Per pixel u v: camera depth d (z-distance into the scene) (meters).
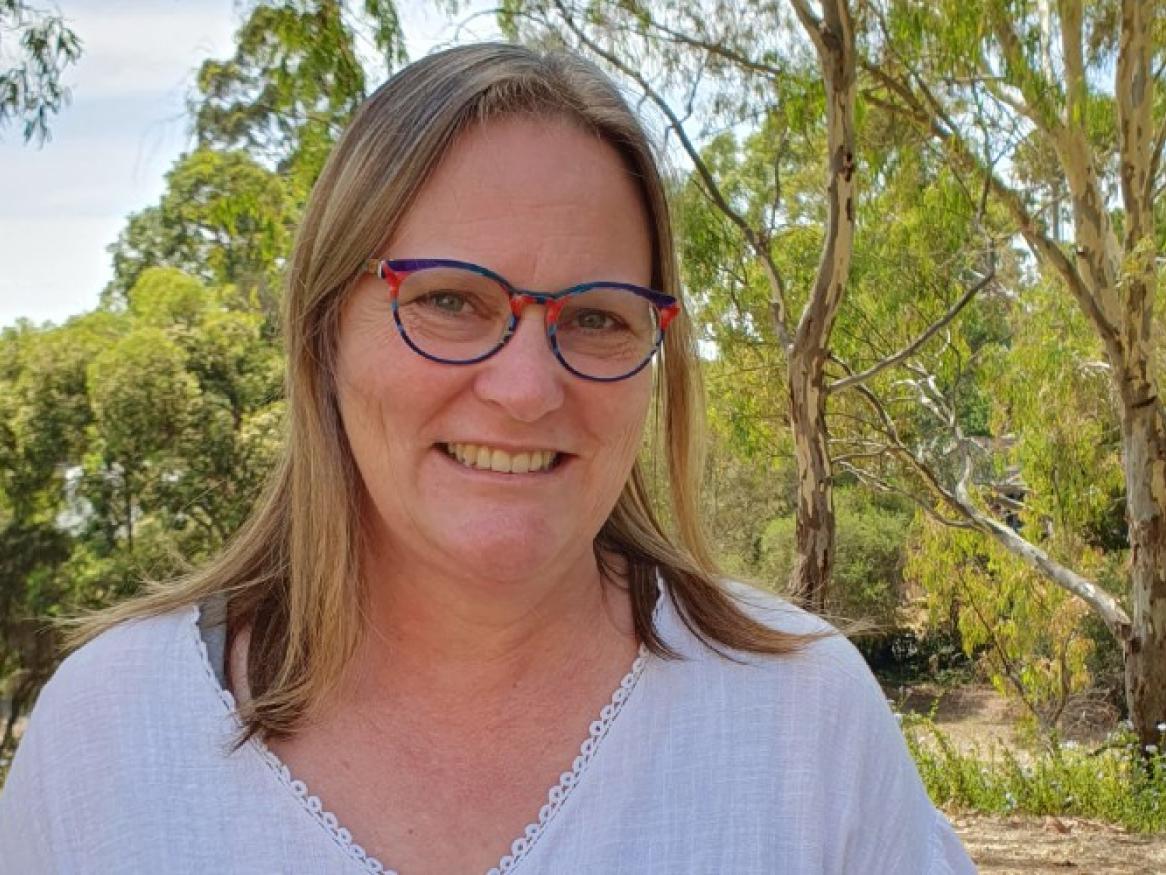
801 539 9.98
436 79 1.12
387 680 1.19
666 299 1.17
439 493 1.13
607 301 1.14
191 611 1.24
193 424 13.69
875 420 14.60
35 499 14.02
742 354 13.09
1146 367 10.40
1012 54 9.25
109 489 13.77
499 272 1.10
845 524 23.59
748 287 12.76
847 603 23.17
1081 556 14.39
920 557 15.68
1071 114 9.88
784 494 19.73
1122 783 7.82
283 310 1.25
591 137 1.14
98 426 13.82
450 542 1.12
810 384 10.02
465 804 1.16
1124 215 10.34
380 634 1.19
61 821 1.13
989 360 13.78
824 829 1.19
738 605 1.33
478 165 1.11
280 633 1.23
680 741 1.20
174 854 1.10
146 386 13.48
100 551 13.62
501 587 1.14
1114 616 10.90
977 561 15.97
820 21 9.33
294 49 8.35
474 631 1.17
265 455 12.79
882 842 1.22
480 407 1.11
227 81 8.48
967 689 22.17
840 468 15.59
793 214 13.08
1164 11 10.05
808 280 12.71
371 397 1.14
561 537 1.15
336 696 1.18
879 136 11.80
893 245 12.90
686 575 1.30
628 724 1.20
